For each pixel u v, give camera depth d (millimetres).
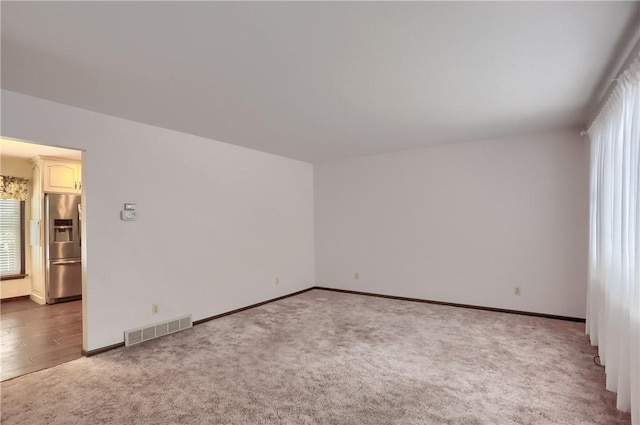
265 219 5234
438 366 2885
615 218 2455
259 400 2363
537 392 2439
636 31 1879
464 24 1812
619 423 2062
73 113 3084
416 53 2137
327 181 6145
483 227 4656
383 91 2777
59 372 2814
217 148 4484
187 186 4090
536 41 1998
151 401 2355
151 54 2113
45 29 1812
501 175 4516
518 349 3227
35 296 5402
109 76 2434
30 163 5551
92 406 2299
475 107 3207
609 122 2783
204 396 2420
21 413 2219
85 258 3172
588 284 3523
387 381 2629
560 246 4156
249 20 1749
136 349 3316
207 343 3465
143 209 3625
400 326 3963
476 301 4711
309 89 2711
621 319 2225
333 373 2771
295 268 5824
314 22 1775
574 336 3551
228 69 2338
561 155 4133
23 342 3525
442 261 4969
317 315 4465
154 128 3756
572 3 1626
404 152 5289
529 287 4352
